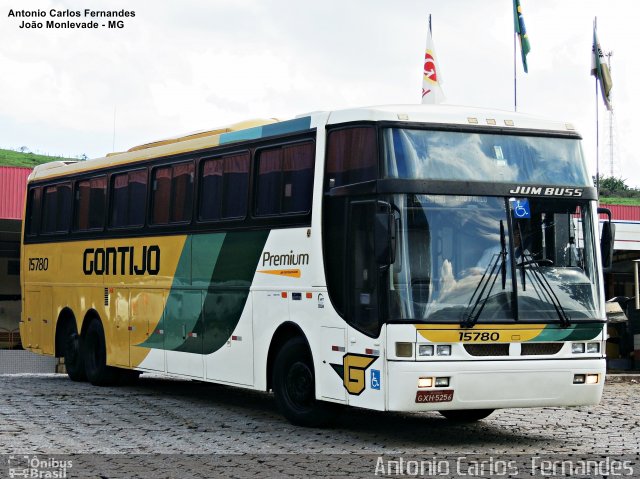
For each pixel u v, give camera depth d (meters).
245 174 13.76
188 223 15.04
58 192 19.36
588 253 11.73
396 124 11.38
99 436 11.66
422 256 11.02
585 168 12.03
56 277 19.16
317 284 12.08
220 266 14.15
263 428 12.56
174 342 15.27
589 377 11.49
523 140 11.81
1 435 11.66
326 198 12.11
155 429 12.34
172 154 15.70
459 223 11.21
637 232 23.95
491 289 11.16
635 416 14.47
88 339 18.11
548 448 11.20
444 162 11.37
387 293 10.91
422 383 10.77
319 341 12.04
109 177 17.56
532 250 11.45
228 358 13.91
